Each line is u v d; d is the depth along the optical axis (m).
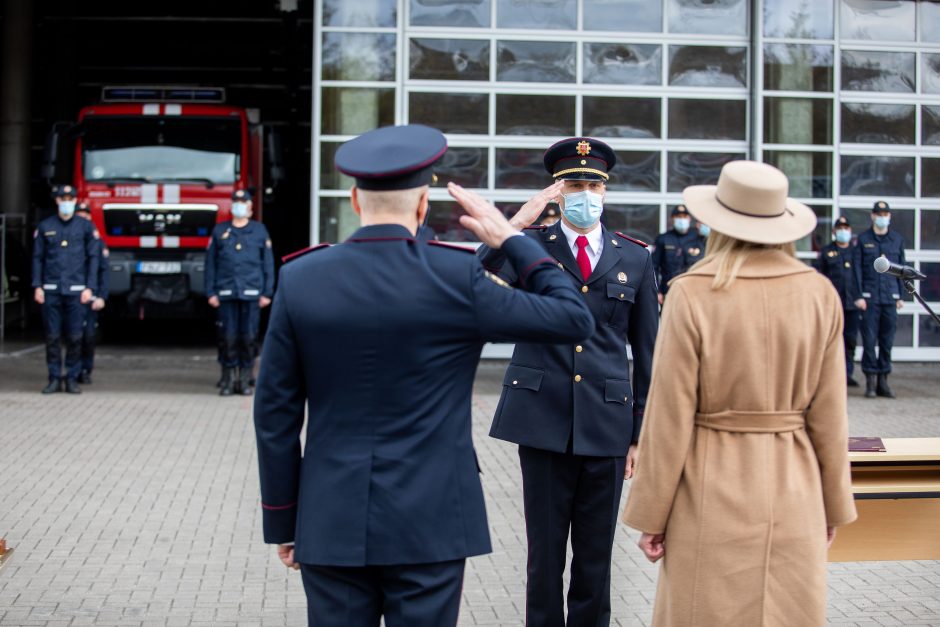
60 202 11.59
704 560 3.17
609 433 4.20
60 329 11.65
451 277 2.93
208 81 23.56
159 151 15.73
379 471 2.88
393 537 2.85
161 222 15.47
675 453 3.21
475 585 5.61
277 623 5.05
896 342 15.16
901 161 14.92
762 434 3.21
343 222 14.03
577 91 14.32
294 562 3.05
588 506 4.26
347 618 2.91
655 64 14.42
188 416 10.41
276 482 2.98
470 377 3.00
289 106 22.61
